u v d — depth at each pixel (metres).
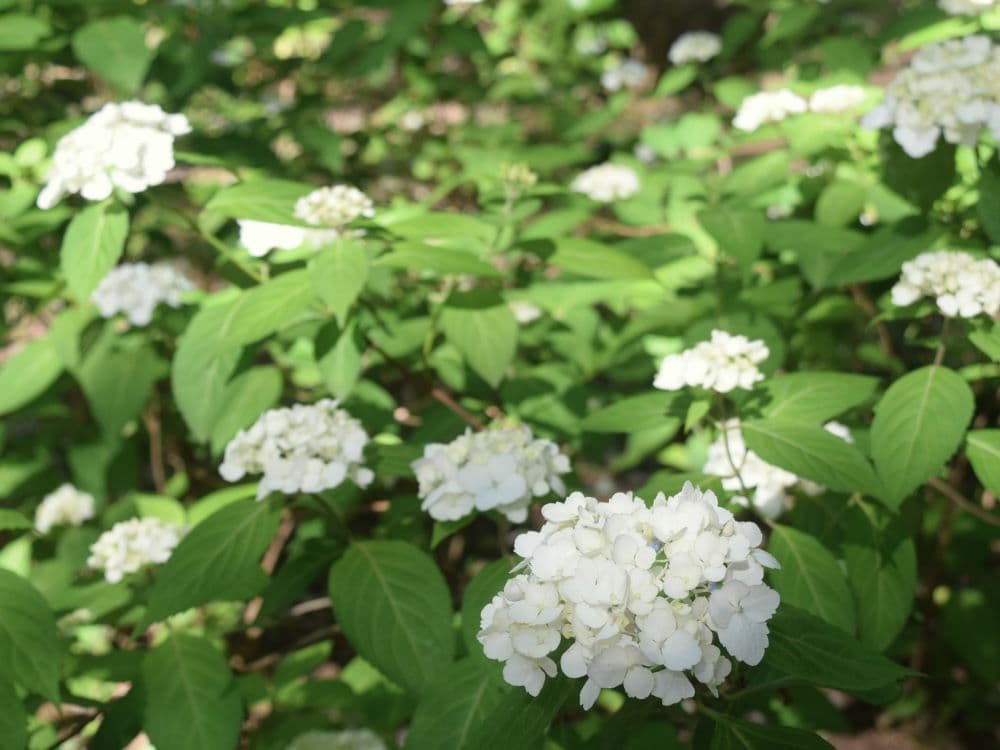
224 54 0.94
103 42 0.70
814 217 0.67
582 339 0.70
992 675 0.66
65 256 0.47
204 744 0.43
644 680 0.29
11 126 0.81
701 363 0.42
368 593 0.42
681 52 0.90
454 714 0.39
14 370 0.66
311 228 0.47
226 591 0.42
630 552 0.30
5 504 0.78
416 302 0.71
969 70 0.50
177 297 0.64
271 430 0.44
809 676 0.31
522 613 0.30
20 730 0.37
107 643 0.59
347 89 1.16
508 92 1.12
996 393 0.60
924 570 0.69
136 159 0.47
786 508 0.51
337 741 0.53
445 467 0.42
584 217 0.69
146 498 0.58
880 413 0.43
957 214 0.57
